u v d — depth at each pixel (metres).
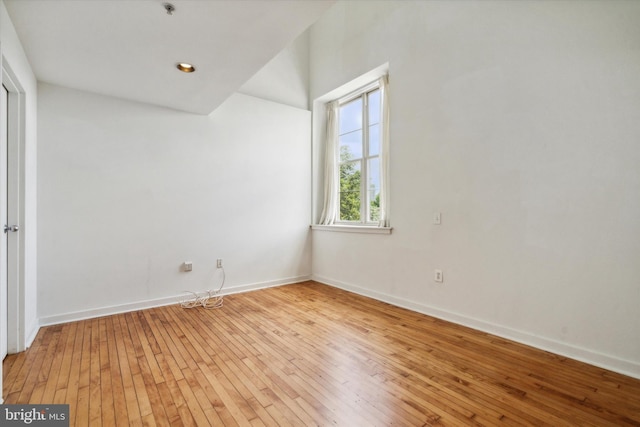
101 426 1.52
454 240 2.94
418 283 3.27
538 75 2.38
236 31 2.08
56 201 2.90
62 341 2.50
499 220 2.61
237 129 4.03
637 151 1.95
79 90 3.01
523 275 2.46
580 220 2.18
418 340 2.53
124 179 3.24
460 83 2.90
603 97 2.07
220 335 2.64
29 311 2.50
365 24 3.95
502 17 2.60
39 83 2.83
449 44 3.00
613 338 2.04
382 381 1.92
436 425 1.53
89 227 3.06
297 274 4.63
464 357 2.24
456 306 2.93
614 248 2.04
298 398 1.75
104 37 2.14
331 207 4.68
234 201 4.00
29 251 2.50
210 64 2.51
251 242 4.14
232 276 3.98
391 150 3.57
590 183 2.13
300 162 4.65
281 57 4.64
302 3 1.81
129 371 2.04
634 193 1.96
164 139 3.48
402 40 3.47
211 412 1.63
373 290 3.78
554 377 1.96
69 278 2.96
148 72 2.65
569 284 2.23
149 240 3.39
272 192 4.34
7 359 2.19
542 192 2.36
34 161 2.69
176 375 1.99
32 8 1.83
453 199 2.95
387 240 3.61
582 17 2.16
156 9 1.85
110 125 3.17
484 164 2.72
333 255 4.39
